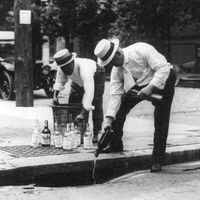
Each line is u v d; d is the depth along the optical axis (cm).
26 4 1661
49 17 3058
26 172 750
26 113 1470
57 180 777
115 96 829
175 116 1456
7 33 2105
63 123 905
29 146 912
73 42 3706
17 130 1120
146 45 801
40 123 1238
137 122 1283
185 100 1897
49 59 3781
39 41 3178
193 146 940
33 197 669
